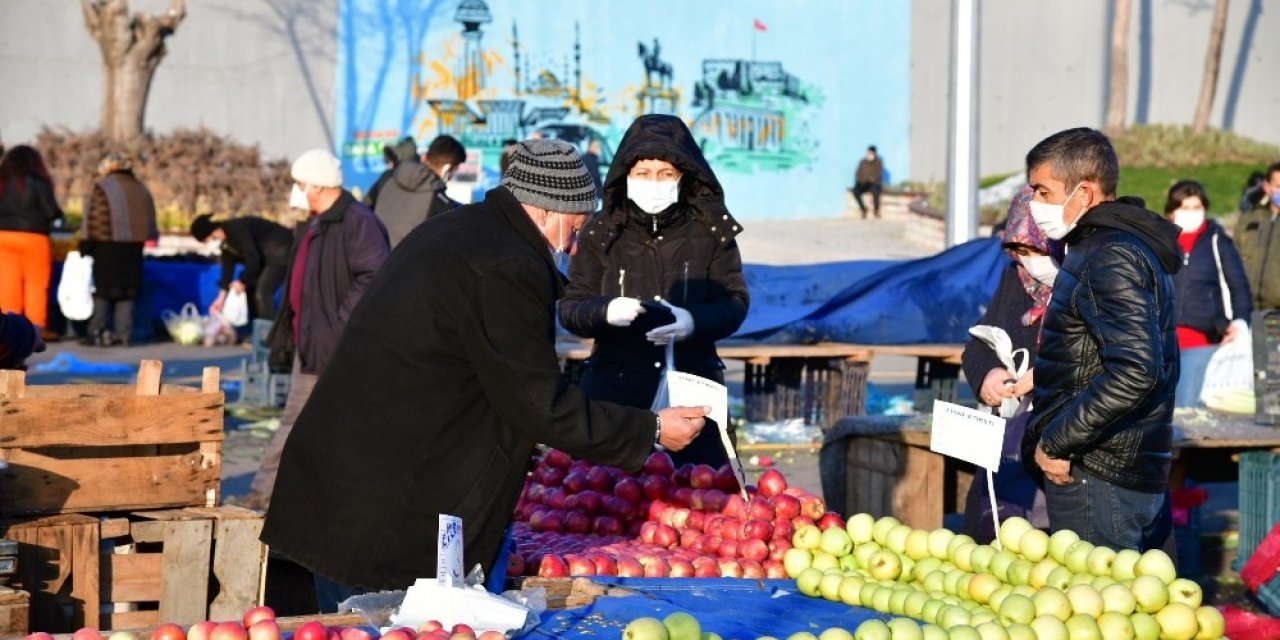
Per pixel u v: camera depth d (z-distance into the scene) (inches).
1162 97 1541.6
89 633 128.6
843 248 1254.3
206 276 789.2
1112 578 145.6
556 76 1384.1
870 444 277.3
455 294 147.5
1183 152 1418.6
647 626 128.0
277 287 695.1
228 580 195.2
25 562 183.6
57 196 1071.0
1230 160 1407.5
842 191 1446.9
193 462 201.3
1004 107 1553.9
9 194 568.4
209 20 1307.8
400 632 128.7
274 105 1333.7
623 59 1400.1
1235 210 1272.1
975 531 216.4
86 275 700.0
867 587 155.4
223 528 194.9
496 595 141.9
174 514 195.8
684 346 223.1
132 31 1182.3
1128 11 1438.2
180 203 1053.2
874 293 456.4
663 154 213.5
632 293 221.5
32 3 1222.3
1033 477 181.5
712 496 193.5
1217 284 356.8
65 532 186.9
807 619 148.1
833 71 1444.4
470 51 1368.1
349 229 301.9
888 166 1460.4
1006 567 153.2
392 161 419.2
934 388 456.4
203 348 710.5
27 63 1220.5
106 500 194.9
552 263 153.3
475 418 151.1
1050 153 171.8
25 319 244.1
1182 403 324.8
